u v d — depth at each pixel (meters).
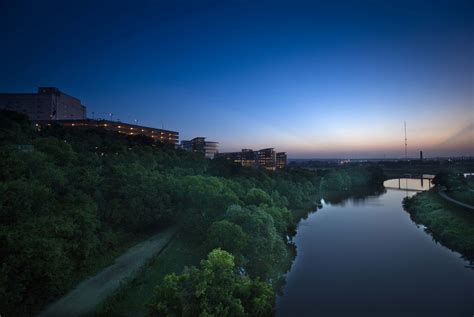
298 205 121.31
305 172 188.25
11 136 75.75
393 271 58.38
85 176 61.16
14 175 45.50
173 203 68.88
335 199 152.25
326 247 72.88
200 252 52.78
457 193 130.62
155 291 31.53
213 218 60.12
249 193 80.50
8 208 36.69
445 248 71.50
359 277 55.88
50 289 34.09
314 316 43.22
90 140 124.88
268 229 53.56
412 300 47.56
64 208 47.12
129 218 57.53
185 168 114.75
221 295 32.75
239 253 46.84
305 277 55.94
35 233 35.78
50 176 50.75
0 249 32.16
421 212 105.94
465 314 43.59
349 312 44.34
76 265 41.84
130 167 78.88
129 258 49.38
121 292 37.19
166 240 58.44
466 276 55.84
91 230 46.19
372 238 80.31
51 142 74.25
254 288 37.91
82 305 35.03
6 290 29.84
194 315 30.25
